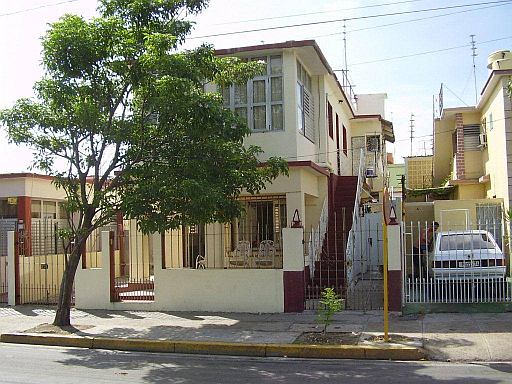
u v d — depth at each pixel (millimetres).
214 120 11242
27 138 11922
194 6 11945
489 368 8375
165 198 10930
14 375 8281
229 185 11781
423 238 17844
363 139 26891
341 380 7789
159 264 14188
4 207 18812
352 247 15305
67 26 11086
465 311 12375
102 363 9281
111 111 11977
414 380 7699
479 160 21672
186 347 10266
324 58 17031
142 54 11328
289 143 15969
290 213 15445
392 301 12617
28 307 15352
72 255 12336
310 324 11680
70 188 12227
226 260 16172
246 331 11203
